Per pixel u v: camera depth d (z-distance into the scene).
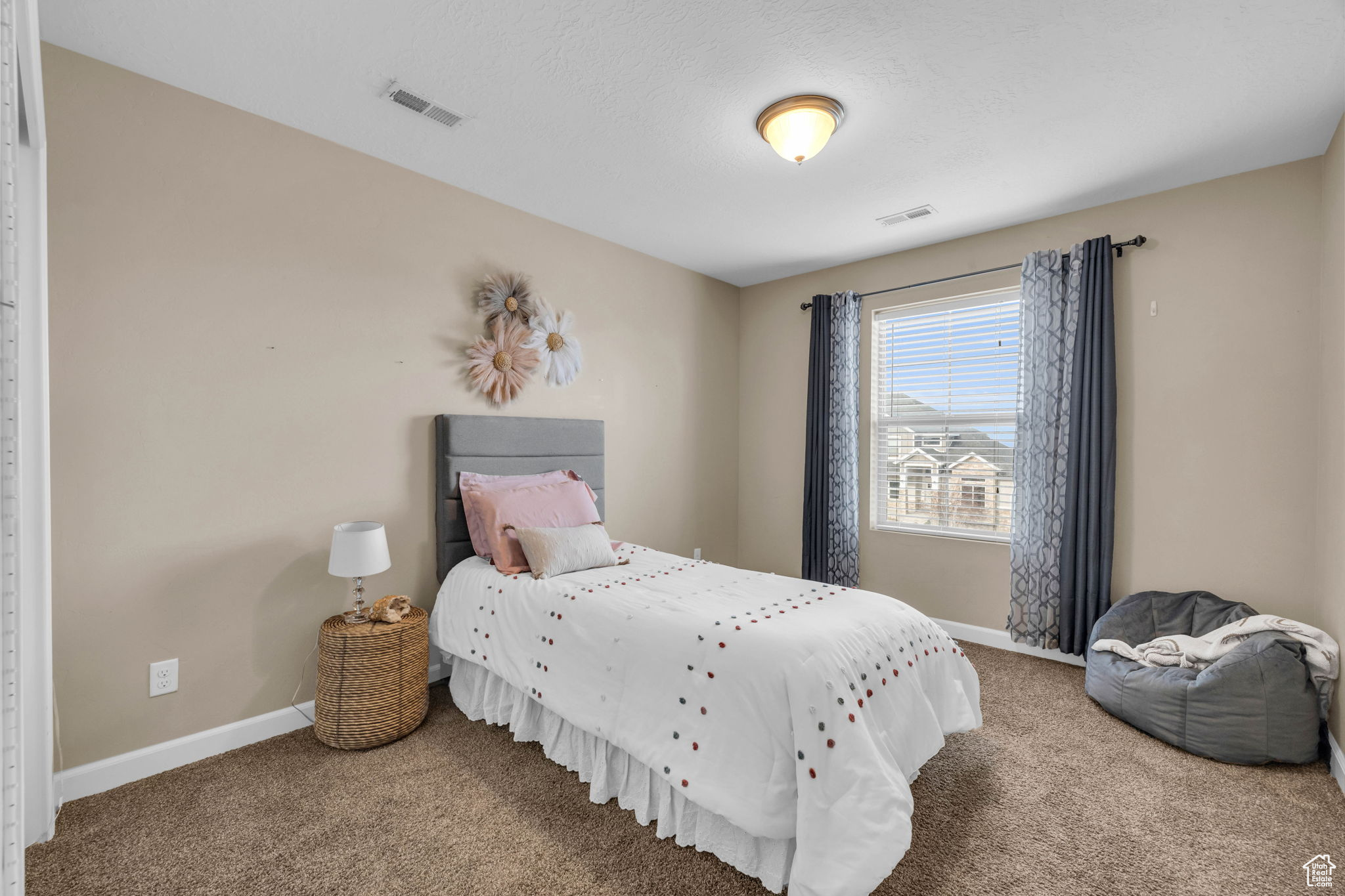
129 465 2.06
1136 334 3.01
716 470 4.54
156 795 1.99
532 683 2.23
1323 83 2.05
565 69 2.04
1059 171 2.73
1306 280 2.58
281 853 1.73
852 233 3.54
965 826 1.85
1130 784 2.08
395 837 1.80
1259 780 2.10
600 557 2.72
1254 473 2.70
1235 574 2.75
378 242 2.69
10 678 0.83
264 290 2.36
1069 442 3.14
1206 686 2.27
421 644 2.46
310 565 2.49
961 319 3.67
